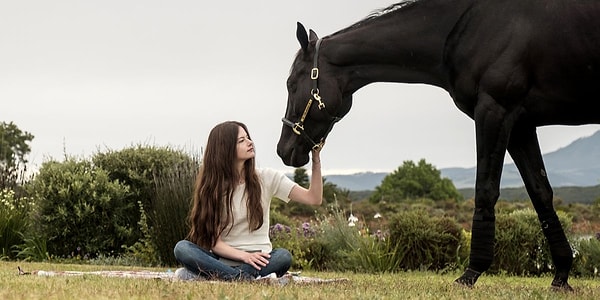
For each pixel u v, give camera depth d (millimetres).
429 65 5887
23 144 47812
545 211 6000
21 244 12828
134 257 11953
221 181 5859
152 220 11773
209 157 5934
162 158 13258
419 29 5855
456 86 5734
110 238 12586
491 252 5672
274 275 5875
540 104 5520
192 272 5824
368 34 6023
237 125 5977
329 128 6289
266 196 6039
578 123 5684
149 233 11867
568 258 6000
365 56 6035
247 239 5934
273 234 12453
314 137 6246
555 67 5383
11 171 14734
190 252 5734
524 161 6020
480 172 5586
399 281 6809
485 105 5512
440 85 5988
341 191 35031
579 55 5305
